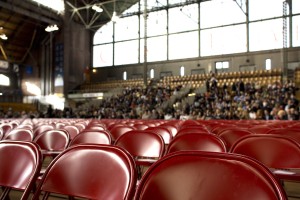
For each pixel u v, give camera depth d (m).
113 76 32.50
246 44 25.58
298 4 23.52
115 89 29.02
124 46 32.16
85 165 1.89
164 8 29.52
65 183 1.91
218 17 26.98
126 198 1.65
